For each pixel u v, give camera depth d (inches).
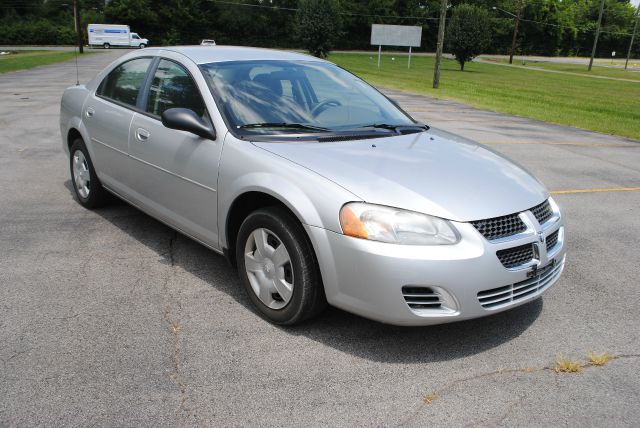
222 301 138.6
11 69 1109.1
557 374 112.9
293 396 102.4
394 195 112.4
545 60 3494.1
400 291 107.5
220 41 3336.6
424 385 107.4
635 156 387.9
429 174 122.7
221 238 138.7
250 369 110.4
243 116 139.6
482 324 133.0
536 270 119.2
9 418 93.4
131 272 153.9
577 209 241.8
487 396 104.7
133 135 164.6
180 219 152.2
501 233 114.9
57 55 1801.2
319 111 150.9
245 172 127.3
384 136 145.3
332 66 179.6
